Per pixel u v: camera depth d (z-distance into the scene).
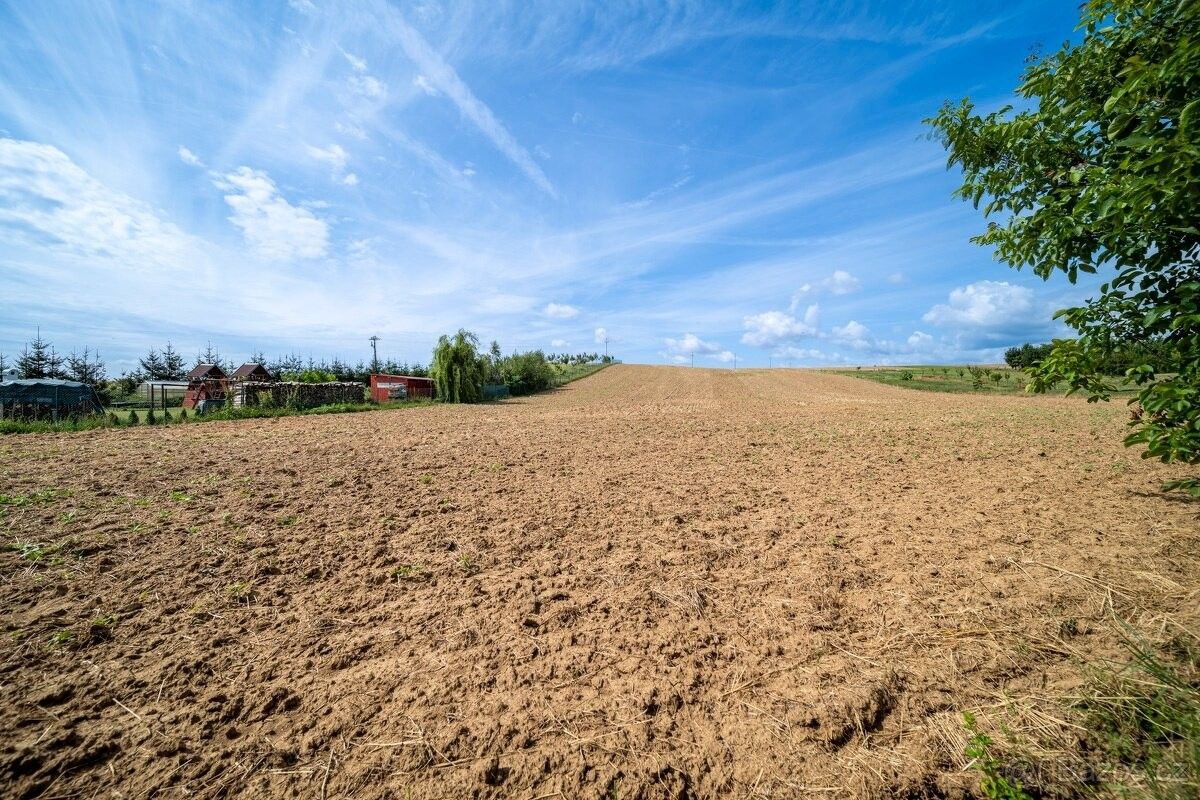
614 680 2.55
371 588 3.61
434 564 4.02
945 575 3.61
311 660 2.73
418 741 2.14
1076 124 2.98
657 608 3.29
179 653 2.78
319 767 2.02
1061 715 2.16
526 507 5.57
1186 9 2.22
